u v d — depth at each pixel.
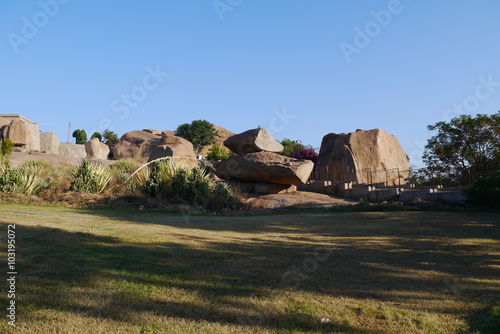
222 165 20.38
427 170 22.64
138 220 10.01
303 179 17.84
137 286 4.20
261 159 18.78
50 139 36.62
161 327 3.24
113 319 3.35
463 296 4.32
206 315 3.55
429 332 3.37
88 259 5.15
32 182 13.99
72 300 3.69
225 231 8.80
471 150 21.94
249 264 5.49
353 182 23.03
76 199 13.16
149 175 15.02
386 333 3.32
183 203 14.13
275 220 11.55
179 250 6.14
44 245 5.84
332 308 3.87
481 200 14.31
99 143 40.94
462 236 8.26
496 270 5.47
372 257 6.27
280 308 3.82
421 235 8.47
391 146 25.02
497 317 3.62
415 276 5.14
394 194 17.20
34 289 3.89
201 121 55.72
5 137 33.00
